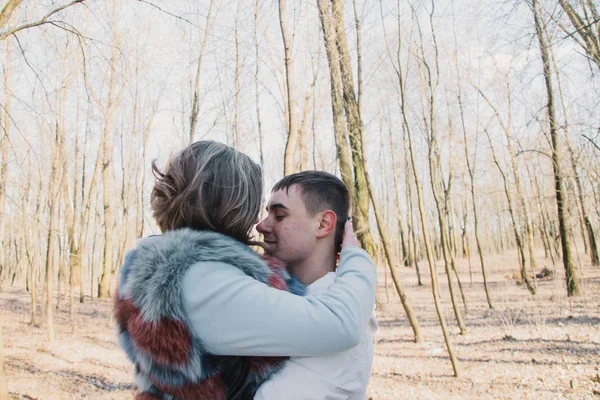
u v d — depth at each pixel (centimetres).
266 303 96
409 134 638
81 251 1529
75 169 1470
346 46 655
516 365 603
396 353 745
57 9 300
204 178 112
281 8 409
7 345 829
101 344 861
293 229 129
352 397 107
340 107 886
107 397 548
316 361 102
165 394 99
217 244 105
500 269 2338
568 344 675
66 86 911
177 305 95
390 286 1933
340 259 127
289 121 408
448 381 565
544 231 2280
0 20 266
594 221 2100
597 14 480
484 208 3478
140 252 106
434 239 3300
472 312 1142
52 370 669
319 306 101
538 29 511
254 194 119
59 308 1404
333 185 134
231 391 99
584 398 452
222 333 95
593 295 1145
